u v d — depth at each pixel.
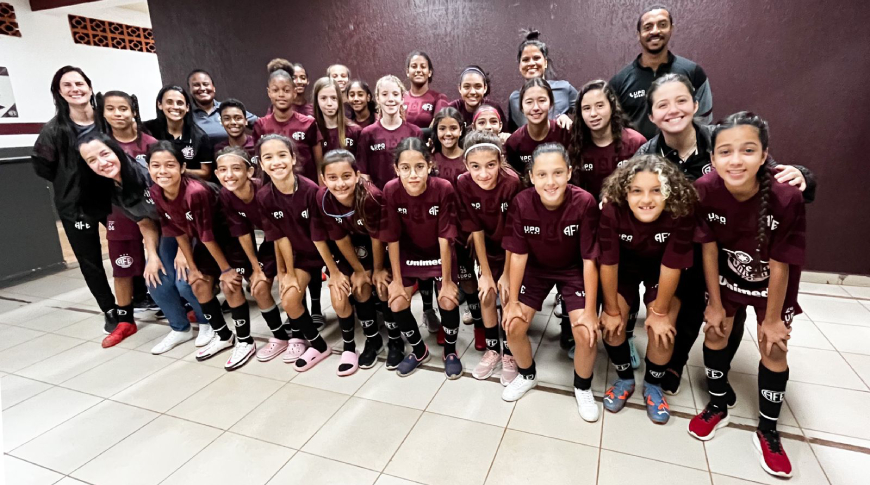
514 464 1.39
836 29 2.35
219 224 2.04
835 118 2.45
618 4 2.70
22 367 2.16
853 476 1.29
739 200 1.27
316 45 3.46
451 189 1.71
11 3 4.74
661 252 1.45
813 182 1.31
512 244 1.59
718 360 1.42
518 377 1.74
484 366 1.88
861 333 2.06
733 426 1.51
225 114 2.43
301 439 1.55
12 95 4.84
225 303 2.82
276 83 2.42
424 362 2.00
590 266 1.50
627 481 1.30
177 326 2.33
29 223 3.44
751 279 1.34
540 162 1.40
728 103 2.63
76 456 1.53
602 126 1.66
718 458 1.37
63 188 2.27
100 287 2.47
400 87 2.26
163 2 3.80
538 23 2.88
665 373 1.68
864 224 2.52
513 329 1.61
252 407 1.75
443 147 1.95
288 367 2.04
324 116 2.44
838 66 2.39
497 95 3.08
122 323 2.44
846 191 2.52
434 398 1.75
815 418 1.53
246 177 1.88
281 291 1.94
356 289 1.90
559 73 2.91
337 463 1.43
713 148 1.20
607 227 1.45
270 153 1.71
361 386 1.85
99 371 2.09
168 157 1.84
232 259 2.09
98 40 5.50
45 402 1.85
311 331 2.04
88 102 2.29
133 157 2.30
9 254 3.34
